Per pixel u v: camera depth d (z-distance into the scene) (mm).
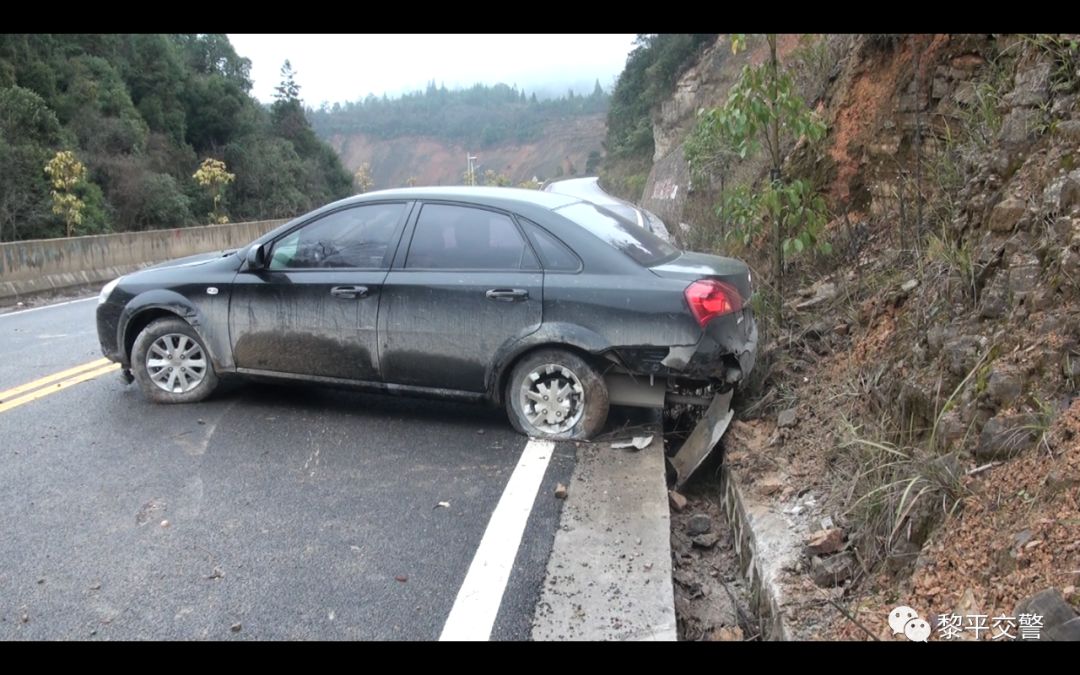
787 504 3918
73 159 34312
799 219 5723
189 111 64125
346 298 5344
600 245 5016
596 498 4305
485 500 4312
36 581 3549
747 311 5105
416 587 3471
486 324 5055
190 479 4645
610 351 4859
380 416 5691
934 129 5801
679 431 5410
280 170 69438
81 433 5461
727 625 3424
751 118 5734
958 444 3234
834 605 2875
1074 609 2307
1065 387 2996
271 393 6219
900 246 5363
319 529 4008
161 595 3428
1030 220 3729
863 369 4547
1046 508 2652
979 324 3689
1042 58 4469
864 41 6910
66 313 11609
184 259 6375
